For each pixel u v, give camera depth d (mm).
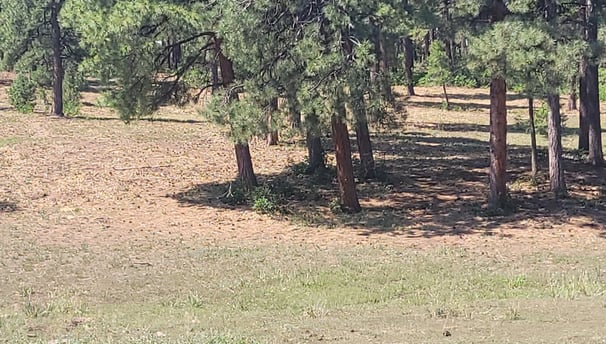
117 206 21156
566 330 9211
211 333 9516
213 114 18812
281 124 18531
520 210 20375
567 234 18094
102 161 27578
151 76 20781
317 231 18672
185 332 9797
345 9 17500
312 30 17891
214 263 15555
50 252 16406
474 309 10859
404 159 28422
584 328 9273
